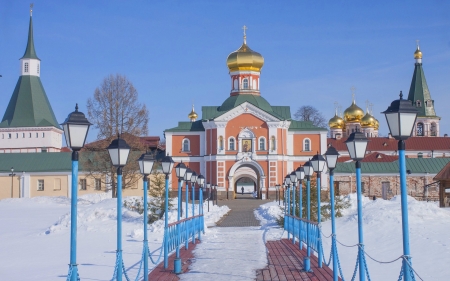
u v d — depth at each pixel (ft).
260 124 255.09
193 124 268.21
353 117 372.99
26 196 249.34
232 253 79.41
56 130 333.21
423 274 59.77
